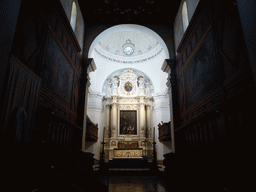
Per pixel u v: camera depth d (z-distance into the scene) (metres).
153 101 19.05
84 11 11.40
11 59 4.08
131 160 15.82
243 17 3.86
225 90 5.58
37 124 5.52
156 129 17.92
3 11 3.60
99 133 17.95
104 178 8.42
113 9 11.30
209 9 6.73
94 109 17.78
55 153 4.00
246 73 4.59
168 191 5.06
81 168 5.01
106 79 19.67
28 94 4.91
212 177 4.26
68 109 8.60
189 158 5.00
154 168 10.44
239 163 3.87
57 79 7.27
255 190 3.33
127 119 18.66
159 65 18.70
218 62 5.99
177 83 10.74
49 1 6.43
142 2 10.80
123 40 19.19
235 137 4.40
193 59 8.22
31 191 3.04
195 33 8.06
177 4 10.86
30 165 3.29
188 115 8.82
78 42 10.60
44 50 6.06
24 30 4.82
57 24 7.29
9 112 4.10
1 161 3.20
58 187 3.42
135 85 19.55
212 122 6.18
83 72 11.10
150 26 12.20
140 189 5.66
